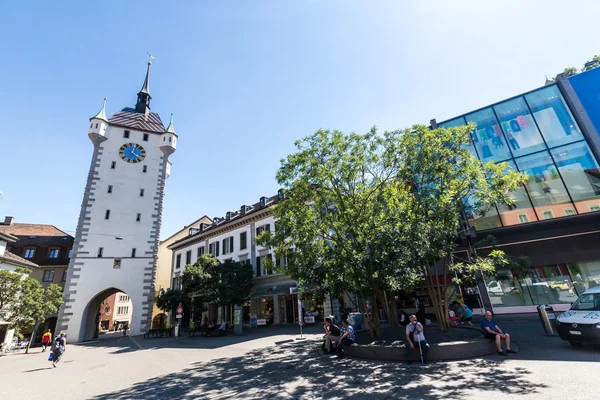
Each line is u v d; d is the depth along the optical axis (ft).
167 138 117.39
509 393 18.21
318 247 39.50
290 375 27.35
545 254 54.54
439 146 36.81
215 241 119.24
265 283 95.25
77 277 90.68
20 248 128.36
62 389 29.30
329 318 37.01
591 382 18.69
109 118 112.47
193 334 76.79
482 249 57.98
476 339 30.25
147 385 28.30
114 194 102.68
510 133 61.77
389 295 43.24
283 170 40.78
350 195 40.27
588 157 54.39
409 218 35.01
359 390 21.34
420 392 19.83
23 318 69.56
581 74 58.39
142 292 96.94
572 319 27.81
